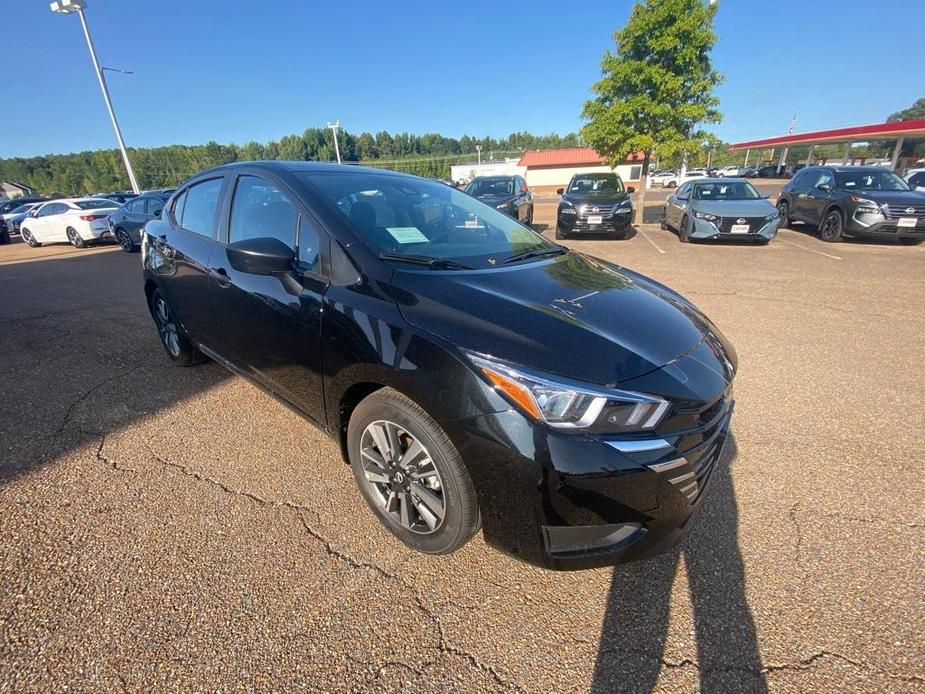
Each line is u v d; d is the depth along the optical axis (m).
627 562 1.70
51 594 1.80
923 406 3.22
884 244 9.88
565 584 1.89
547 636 1.68
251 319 2.54
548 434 1.55
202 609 1.75
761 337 4.55
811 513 2.25
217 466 2.59
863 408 3.21
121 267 9.23
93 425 3.00
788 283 6.62
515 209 11.04
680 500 1.67
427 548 1.97
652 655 1.62
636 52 12.31
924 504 2.30
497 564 1.98
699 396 1.71
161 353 4.23
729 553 2.04
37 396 3.41
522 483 1.60
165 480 2.47
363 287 2.02
